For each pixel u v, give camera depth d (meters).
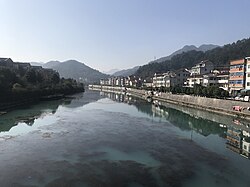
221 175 21.56
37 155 25.98
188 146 30.80
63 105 76.38
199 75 100.56
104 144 30.92
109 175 21.16
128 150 28.58
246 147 30.70
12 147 28.75
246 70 64.88
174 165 23.83
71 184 19.28
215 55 192.25
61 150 27.95
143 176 21.09
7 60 124.69
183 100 82.06
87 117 52.69
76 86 163.50
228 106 55.75
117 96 133.00
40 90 91.88
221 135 37.72
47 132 37.03
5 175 20.69
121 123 46.19
